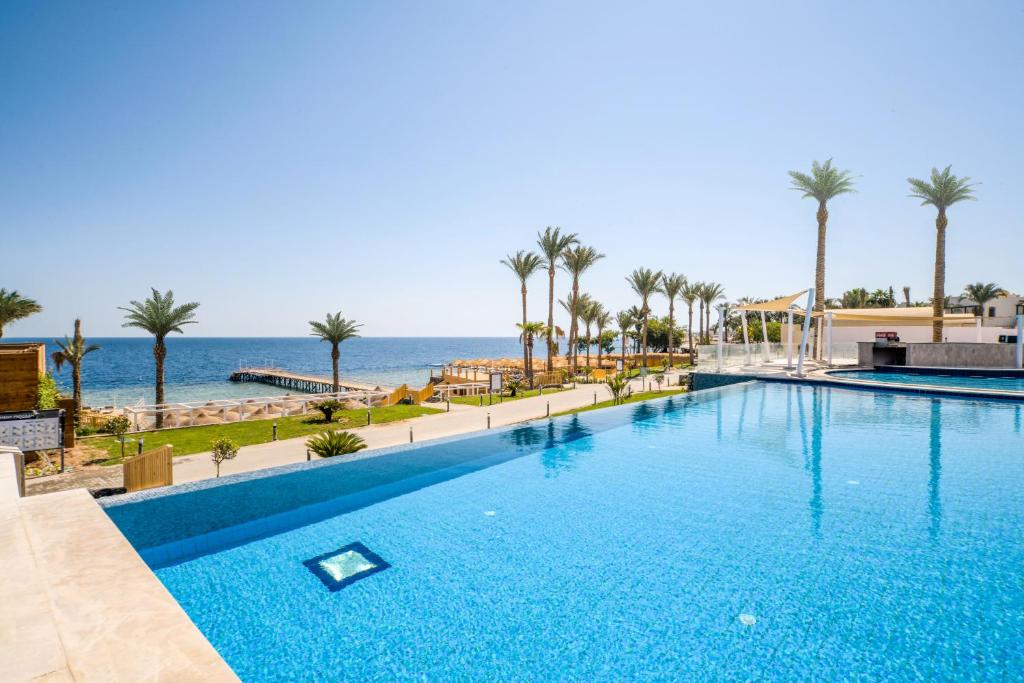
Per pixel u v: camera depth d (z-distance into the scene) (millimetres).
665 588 5188
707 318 63219
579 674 3930
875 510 7227
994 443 11266
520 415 22203
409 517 7188
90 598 2826
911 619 4566
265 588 5305
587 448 11070
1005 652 4082
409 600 5051
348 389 53625
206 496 7520
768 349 29266
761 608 4785
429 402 28516
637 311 65562
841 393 19000
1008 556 5754
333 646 4352
